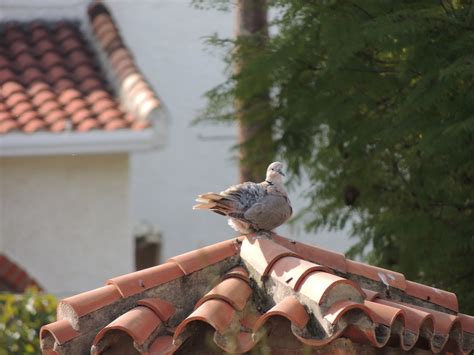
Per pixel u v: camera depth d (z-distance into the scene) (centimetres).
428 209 1220
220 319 780
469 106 1061
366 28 1107
